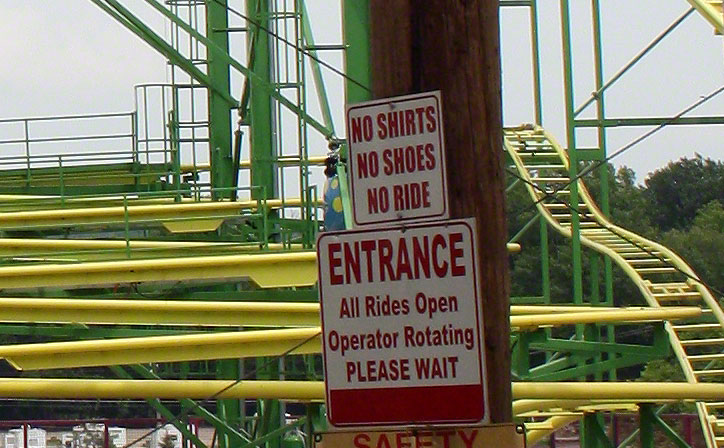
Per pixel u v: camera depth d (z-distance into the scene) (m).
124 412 56.59
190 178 33.19
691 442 35.47
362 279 10.88
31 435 37.84
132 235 28.52
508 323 11.27
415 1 11.20
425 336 10.69
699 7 23.27
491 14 11.25
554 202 32.03
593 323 21.34
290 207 28.22
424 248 10.74
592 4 27.61
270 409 24.52
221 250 23.81
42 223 24.84
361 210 11.12
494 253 11.20
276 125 26.31
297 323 20.00
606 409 22.12
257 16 24.83
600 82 27.61
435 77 11.16
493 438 10.52
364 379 10.80
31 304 19.69
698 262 65.00
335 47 21.38
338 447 10.80
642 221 71.62
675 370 51.44
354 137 11.20
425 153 11.00
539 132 33.41
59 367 18.34
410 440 10.67
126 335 20.98
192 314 19.86
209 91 29.34
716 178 76.75
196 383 17.22
